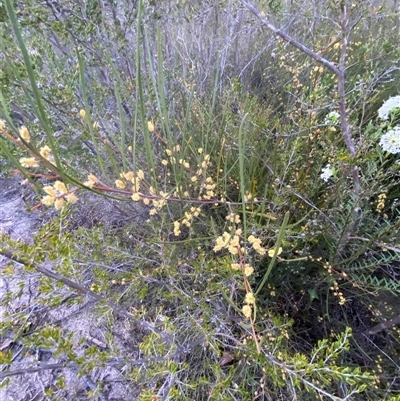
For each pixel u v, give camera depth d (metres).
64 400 1.37
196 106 1.82
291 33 2.31
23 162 0.76
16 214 2.13
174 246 1.41
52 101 1.54
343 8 1.06
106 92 1.76
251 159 1.52
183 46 2.30
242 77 2.31
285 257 1.44
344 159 1.09
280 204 1.33
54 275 1.03
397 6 2.40
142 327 1.51
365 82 1.54
